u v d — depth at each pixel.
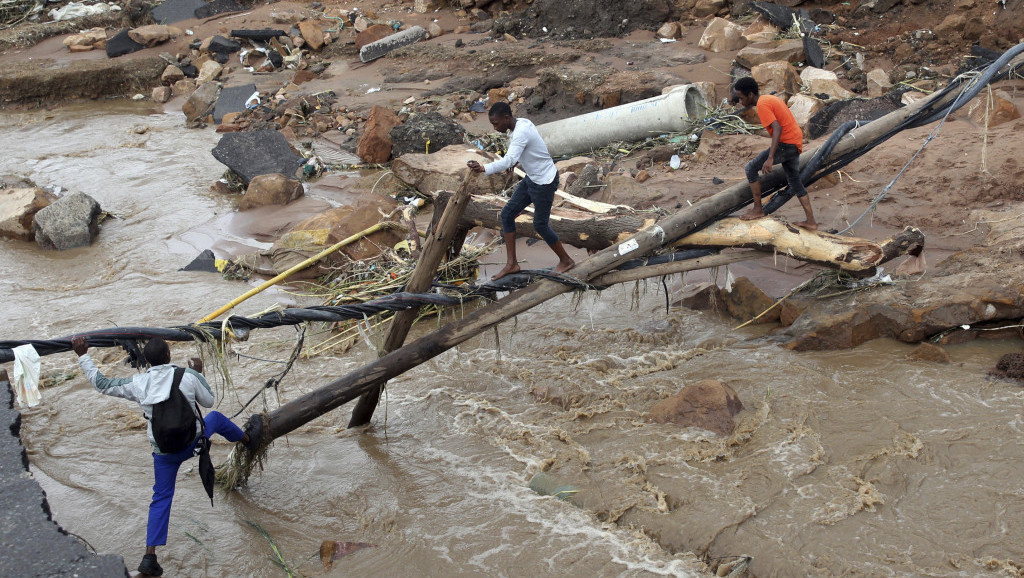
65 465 7.40
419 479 6.95
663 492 6.44
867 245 7.61
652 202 12.15
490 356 9.05
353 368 8.95
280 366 9.08
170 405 5.59
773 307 9.05
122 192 15.98
